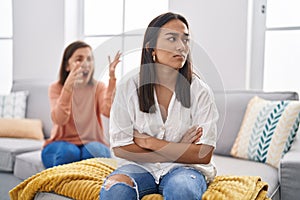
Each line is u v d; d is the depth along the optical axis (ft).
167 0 9.44
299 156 5.75
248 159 6.75
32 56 11.67
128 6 10.06
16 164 7.43
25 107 10.23
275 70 8.69
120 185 4.03
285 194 5.55
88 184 4.49
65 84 7.19
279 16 8.55
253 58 8.77
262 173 5.75
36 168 7.00
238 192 4.19
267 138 6.49
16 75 12.07
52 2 11.17
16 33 11.99
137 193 4.09
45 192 4.78
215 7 8.55
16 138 9.27
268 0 8.59
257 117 6.81
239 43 8.34
